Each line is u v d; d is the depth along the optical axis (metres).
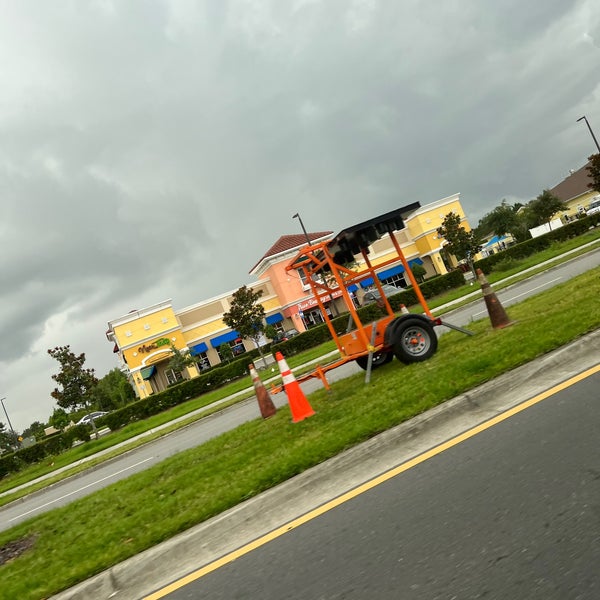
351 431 5.89
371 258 59.75
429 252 60.62
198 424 17.80
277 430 7.98
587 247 27.23
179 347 50.22
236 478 5.99
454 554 3.24
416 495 4.25
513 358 6.64
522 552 3.07
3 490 21.31
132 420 29.28
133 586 4.39
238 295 35.34
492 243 71.50
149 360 49.12
